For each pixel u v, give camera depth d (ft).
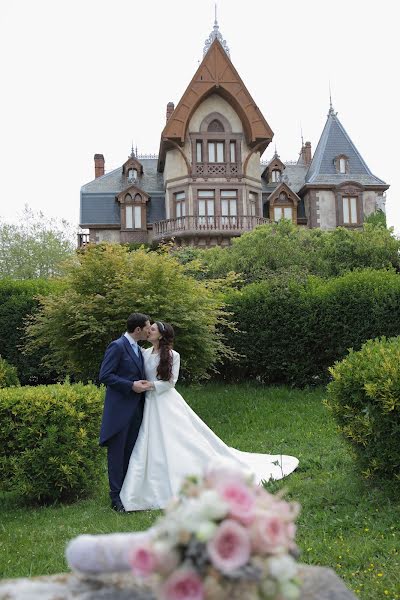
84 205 104.83
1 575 12.98
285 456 22.47
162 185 109.29
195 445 18.94
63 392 20.34
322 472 20.30
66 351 33.83
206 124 98.68
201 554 4.92
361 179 104.83
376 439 16.42
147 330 19.80
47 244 115.55
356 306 36.76
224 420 31.53
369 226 62.49
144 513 17.63
